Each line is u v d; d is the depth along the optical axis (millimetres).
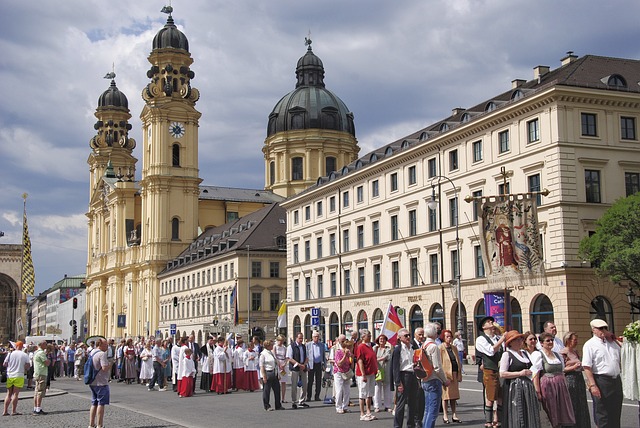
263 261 107625
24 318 101875
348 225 82500
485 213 45719
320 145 141375
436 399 18484
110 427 23234
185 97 142125
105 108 181375
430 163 68812
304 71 150000
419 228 69938
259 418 25531
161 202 139000
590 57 60281
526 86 63281
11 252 185750
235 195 153250
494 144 60469
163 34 143000
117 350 54531
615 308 53562
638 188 56438
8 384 28656
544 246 55031
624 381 16172
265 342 28859
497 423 20047
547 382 15297
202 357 41156
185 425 23500
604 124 55688
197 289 121625
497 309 45031
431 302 67250
